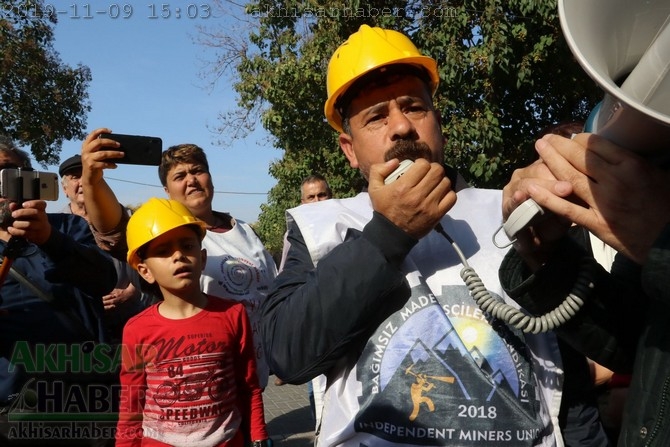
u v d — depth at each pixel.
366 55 1.61
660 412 1.01
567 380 1.61
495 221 1.60
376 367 1.43
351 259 1.37
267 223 15.30
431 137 1.65
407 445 1.39
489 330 1.44
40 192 2.49
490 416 1.38
